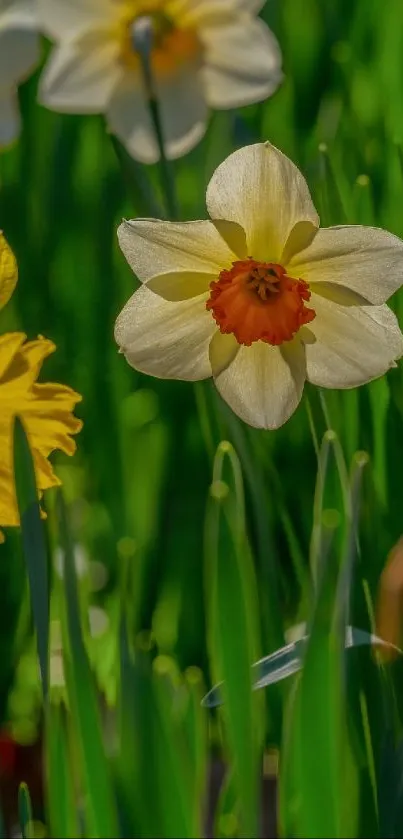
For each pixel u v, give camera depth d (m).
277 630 1.05
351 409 1.10
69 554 0.98
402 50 1.36
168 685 0.99
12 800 1.20
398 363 1.09
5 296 0.98
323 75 1.57
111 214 1.37
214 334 1.02
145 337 1.02
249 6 1.13
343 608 0.99
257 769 1.02
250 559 1.00
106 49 1.13
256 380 1.02
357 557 1.02
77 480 1.34
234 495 1.00
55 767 0.99
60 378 1.37
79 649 0.98
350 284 1.01
